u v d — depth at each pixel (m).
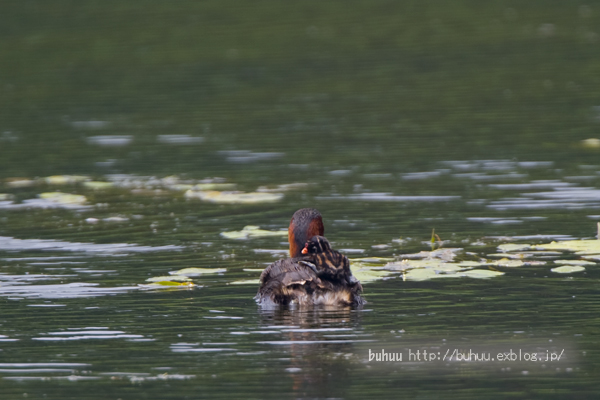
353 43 57.38
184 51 56.31
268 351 12.90
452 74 48.41
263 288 15.71
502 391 11.43
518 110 39.50
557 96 42.22
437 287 16.55
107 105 44.19
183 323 14.41
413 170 29.45
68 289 16.94
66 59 55.12
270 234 21.97
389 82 47.16
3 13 68.12
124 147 35.34
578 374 11.97
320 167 30.59
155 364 12.48
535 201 24.69
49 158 33.62
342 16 65.50
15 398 11.35
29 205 26.28
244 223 23.41
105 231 22.66
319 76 49.22
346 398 11.22
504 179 27.66
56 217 24.55
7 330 14.16
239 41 58.44
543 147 32.25
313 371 12.21
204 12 67.31
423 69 49.94
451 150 32.44
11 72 52.72
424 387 11.58
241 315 14.85
